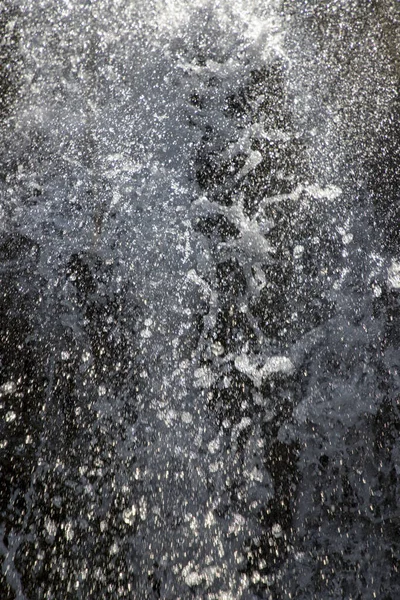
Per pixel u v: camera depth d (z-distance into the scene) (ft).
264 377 4.72
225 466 4.39
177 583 4.03
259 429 4.52
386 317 4.96
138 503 4.25
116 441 4.47
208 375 4.73
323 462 4.42
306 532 4.18
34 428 4.51
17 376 4.72
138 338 4.88
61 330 4.91
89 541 4.13
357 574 4.07
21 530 4.16
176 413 4.58
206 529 4.18
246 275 5.14
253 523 4.20
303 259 5.20
